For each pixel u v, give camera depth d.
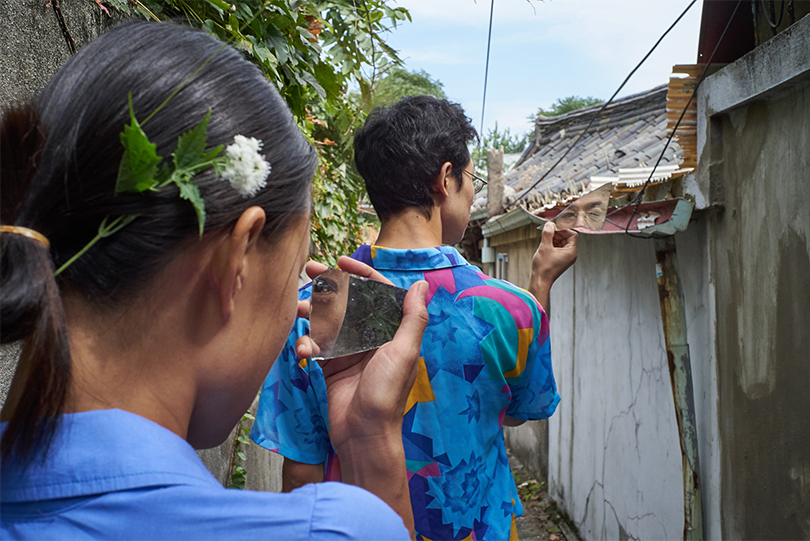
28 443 0.44
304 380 1.25
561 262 1.80
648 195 3.37
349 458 0.83
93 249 0.47
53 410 0.44
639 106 7.44
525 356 1.27
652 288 3.63
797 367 2.20
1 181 0.48
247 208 0.51
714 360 2.84
